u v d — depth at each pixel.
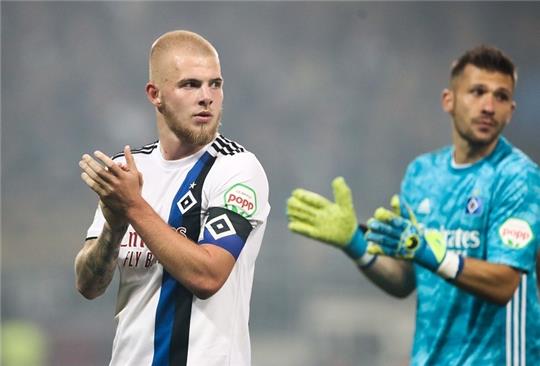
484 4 107.25
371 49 108.25
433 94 107.44
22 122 103.25
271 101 107.62
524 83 103.25
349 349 74.12
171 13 108.50
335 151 105.62
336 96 107.19
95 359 72.25
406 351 74.31
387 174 104.62
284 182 104.62
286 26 108.75
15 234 96.44
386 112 106.69
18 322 76.38
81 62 106.00
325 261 84.19
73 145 104.19
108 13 107.00
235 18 108.94
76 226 97.56
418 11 107.75
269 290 82.25
